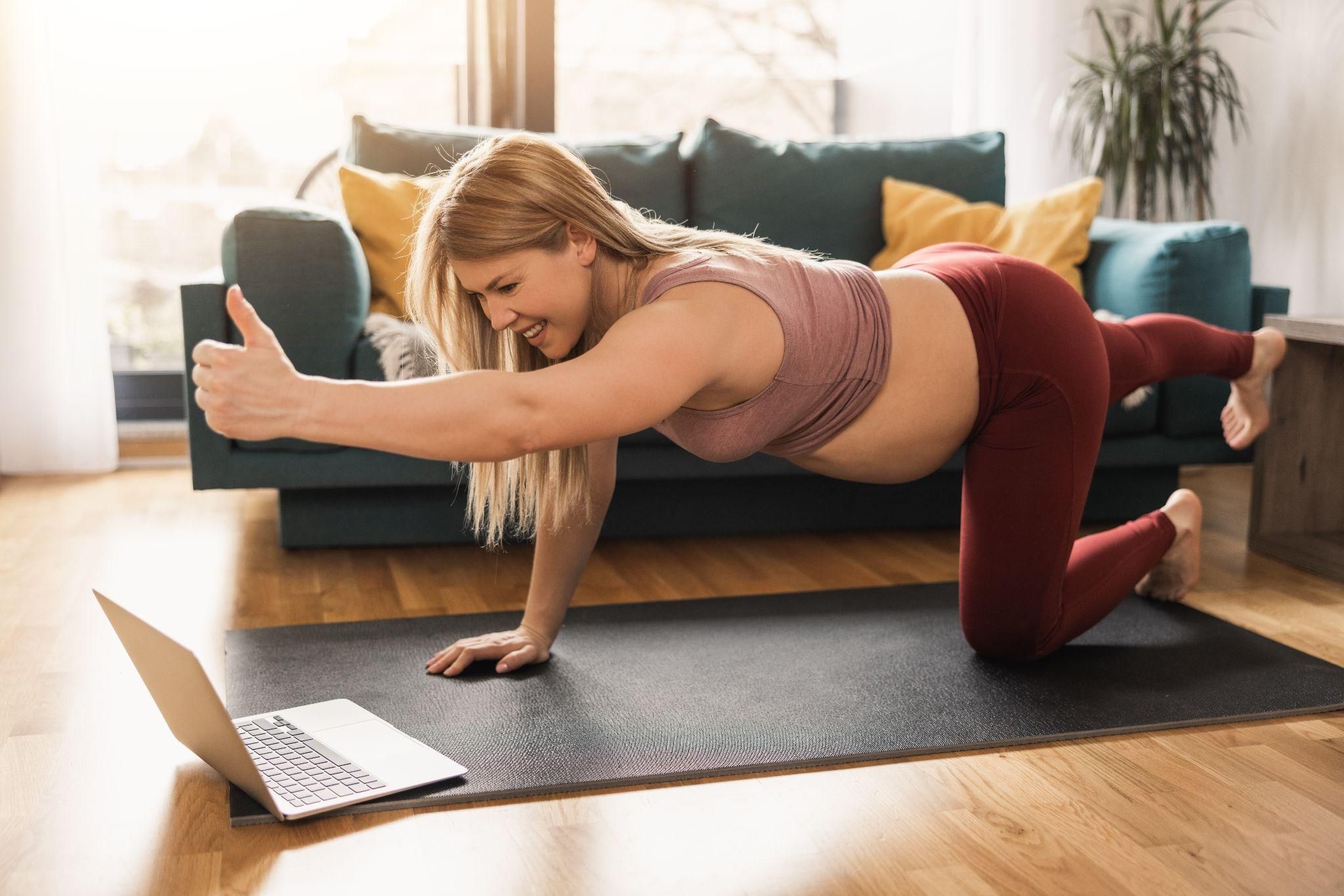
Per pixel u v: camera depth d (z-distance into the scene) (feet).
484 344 4.77
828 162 10.73
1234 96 11.78
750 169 10.53
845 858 4.32
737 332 4.41
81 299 11.02
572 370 3.97
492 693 5.81
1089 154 12.26
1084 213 9.93
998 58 12.66
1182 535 7.02
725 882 4.15
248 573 8.07
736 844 4.42
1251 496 8.69
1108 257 9.84
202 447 8.07
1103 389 5.75
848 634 6.81
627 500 8.96
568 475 5.51
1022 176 12.82
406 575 8.09
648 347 4.10
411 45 12.07
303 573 8.10
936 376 5.25
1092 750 5.27
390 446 3.76
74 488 10.70
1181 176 11.96
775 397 4.69
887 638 6.72
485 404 3.83
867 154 10.87
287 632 6.77
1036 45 12.66
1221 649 6.51
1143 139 11.70
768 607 7.32
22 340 10.94
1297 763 5.15
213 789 4.83
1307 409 8.59
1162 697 5.81
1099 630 6.82
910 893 4.09
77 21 10.67
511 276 4.35
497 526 5.60
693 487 9.05
